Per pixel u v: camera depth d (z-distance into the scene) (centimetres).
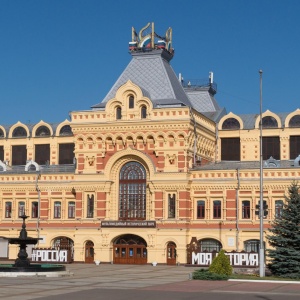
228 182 9006
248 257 8256
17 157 11369
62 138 11056
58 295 4638
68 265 8875
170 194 9131
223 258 6281
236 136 10362
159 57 10088
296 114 10156
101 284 5653
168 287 5334
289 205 6819
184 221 8981
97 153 9450
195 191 9156
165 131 9112
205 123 9931
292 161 9931
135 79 9969
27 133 11319
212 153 10294
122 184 9394
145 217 9231
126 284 5659
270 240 7081
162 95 9650
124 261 9275
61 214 9750
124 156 9338
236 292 4941
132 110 9294
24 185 9944
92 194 9469
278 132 10169
